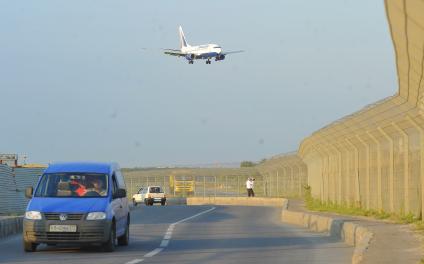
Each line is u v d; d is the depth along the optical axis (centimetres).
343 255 4691
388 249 4091
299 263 4184
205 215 10925
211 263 4150
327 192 10569
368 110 6425
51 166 5172
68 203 4759
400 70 4500
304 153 12525
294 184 14975
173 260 4303
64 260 4288
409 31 3416
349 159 8838
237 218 10062
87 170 5091
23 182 9962
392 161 6756
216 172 19650
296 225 8425
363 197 8125
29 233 4691
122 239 5369
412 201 6194
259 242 5784
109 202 4862
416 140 6050
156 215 10925
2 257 4462
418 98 5012
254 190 19125
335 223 6481
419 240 4622
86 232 4659
